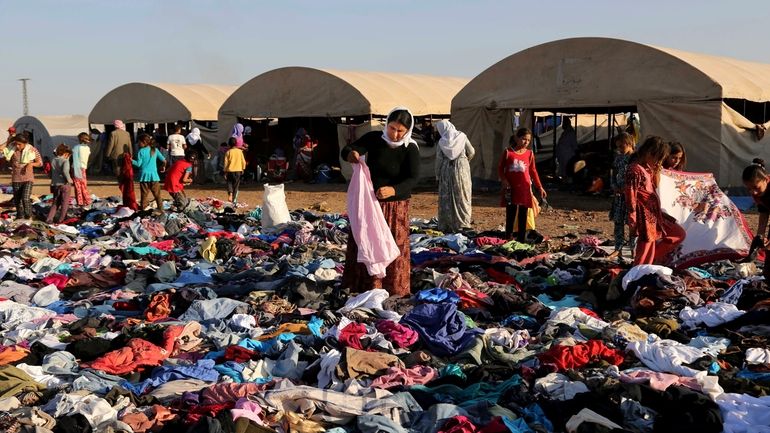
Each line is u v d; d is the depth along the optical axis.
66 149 15.58
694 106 19.22
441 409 5.42
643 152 9.23
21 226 13.63
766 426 5.09
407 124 8.13
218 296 8.88
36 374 6.21
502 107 22.72
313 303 8.41
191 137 27.23
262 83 27.81
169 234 13.92
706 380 5.73
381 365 6.21
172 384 6.02
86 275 9.76
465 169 13.86
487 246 11.69
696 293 8.24
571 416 5.34
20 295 8.87
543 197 12.44
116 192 24.52
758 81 21.02
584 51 21.05
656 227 9.26
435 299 8.16
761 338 7.01
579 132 30.84
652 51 19.88
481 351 6.70
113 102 33.94
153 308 8.18
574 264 9.98
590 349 6.51
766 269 8.41
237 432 5.02
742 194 19.47
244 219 15.68
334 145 30.33
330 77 26.06
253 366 6.42
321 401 5.57
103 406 5.40
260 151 29.69
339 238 12.78
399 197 8.29
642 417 5.32
